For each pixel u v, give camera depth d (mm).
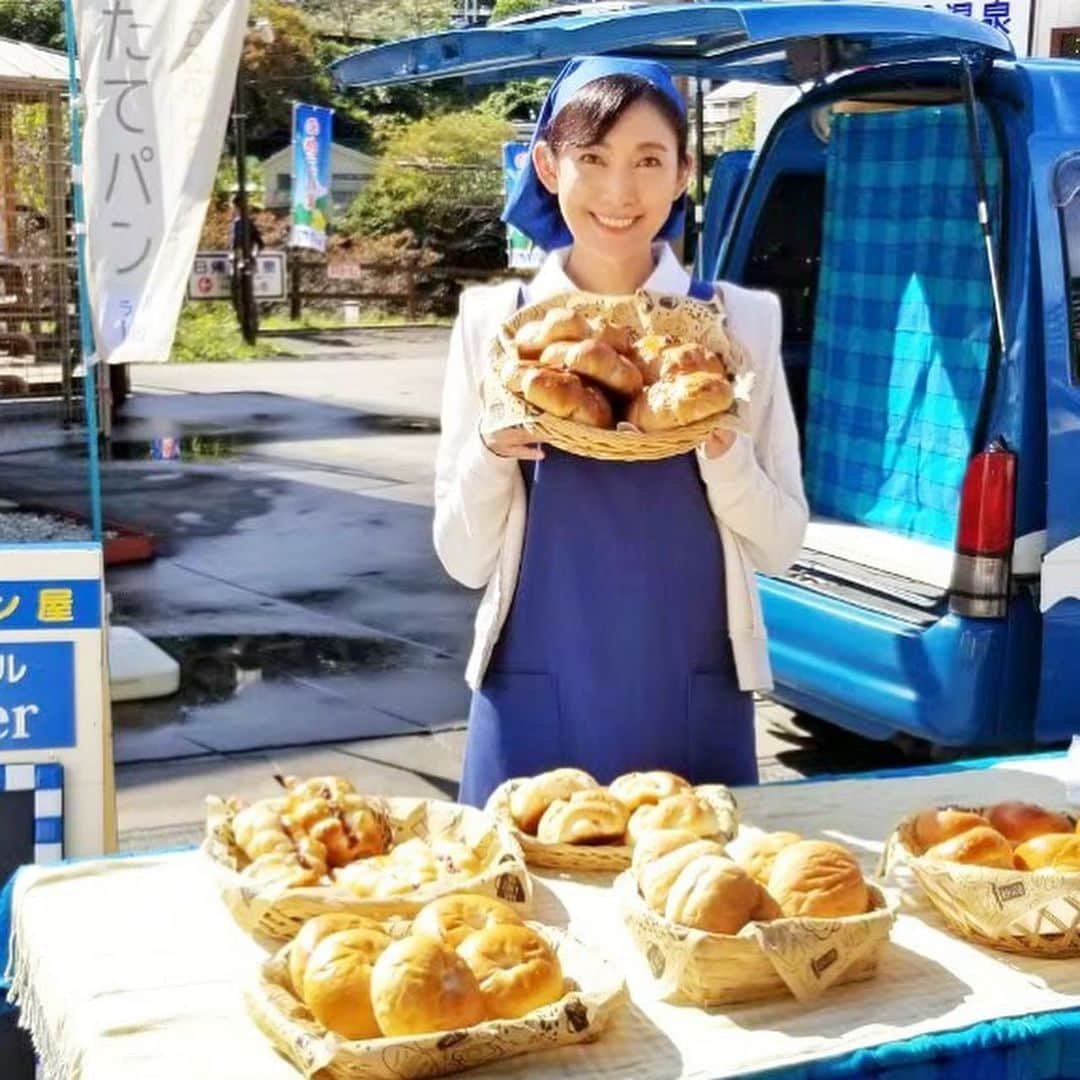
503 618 2592
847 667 4812
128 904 2098
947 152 5070
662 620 2549
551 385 2213
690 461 2531
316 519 9945
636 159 2432
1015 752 4777
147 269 4285
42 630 3025
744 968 1797
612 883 2193
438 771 5461
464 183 32062
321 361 21516
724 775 2621
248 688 6391
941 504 5156
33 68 9711
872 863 2234
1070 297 4461
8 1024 2307
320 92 34281
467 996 1686
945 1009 1814
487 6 37156
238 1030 1763
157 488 10961
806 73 5191
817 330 5766
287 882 1987
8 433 11445
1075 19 8508
